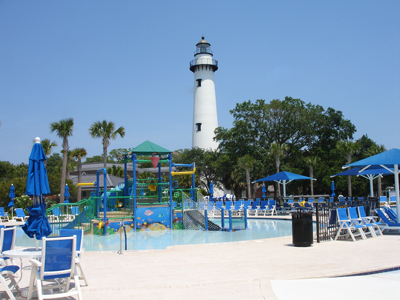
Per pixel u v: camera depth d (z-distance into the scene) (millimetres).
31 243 15305
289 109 46281
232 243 11773
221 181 53312
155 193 21844
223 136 48812
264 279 6750
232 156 47844
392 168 16594
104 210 17250
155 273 7484
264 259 8844
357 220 12500
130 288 6316
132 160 19156
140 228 18297
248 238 14789
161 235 16469
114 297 5785
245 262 8508
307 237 10734
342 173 20312
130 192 20500
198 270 7707
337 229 12836
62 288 6383
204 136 51656
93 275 7375
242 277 6977
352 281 6617
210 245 11492
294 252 9812
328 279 6766
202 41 52844
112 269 7953
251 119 47219
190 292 6012
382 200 26391
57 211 22797
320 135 48938
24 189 34312
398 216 14102
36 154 7062
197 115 52219
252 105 47219
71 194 43344
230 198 33688
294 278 6820
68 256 5547
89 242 14484
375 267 7594
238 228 18172
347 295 5742
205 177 53219
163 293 5977
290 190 52062
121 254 10078
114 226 17578
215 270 7664
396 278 6863
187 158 51375
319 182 47094
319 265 7953
